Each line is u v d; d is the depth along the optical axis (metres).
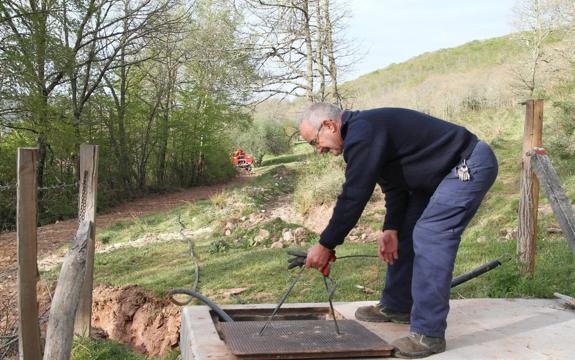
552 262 6.68
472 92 25.86
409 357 3.09
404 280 3.70
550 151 13.67
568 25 20.56
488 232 9.27
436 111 26.28
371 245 9.00
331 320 3.64
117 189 20.55
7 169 15.97
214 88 23.64
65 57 15.99
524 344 3.34
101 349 6.05
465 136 3.15
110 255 10.20
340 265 7.61
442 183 3.18
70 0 16.30
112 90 20.98
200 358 3.00
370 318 3.78
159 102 23.28
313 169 15.74
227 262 8.57
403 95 30.38
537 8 21.23
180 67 24.34
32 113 15.45
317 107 3.24
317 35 20.61
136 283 7.75
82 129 19.00
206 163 26.69
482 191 3.15
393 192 3.65
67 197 17.11
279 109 27.22
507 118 21.72
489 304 4.26
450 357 3.11
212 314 3.87
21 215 4.42
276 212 14.41
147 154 23.38
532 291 5.45
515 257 6.23
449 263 3.13
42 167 16.59
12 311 7.35
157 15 19.22
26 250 4.49
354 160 3.04
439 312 3.13
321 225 12.27
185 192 23.61
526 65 22.17
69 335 3.96
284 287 6.92
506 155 15.79
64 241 12.41
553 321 3.81
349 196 3.03
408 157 3.15
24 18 15.04
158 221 14.30
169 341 6.60
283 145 35.59
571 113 14.49
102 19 18.30
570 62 20.27
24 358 4.53
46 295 8.09
